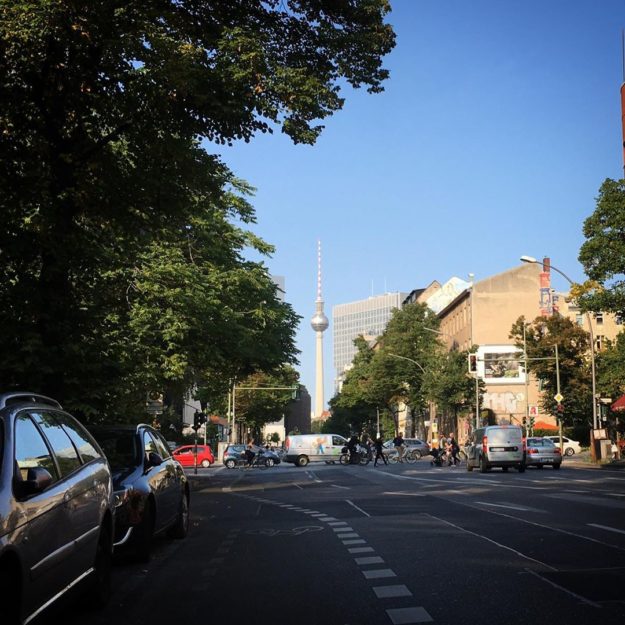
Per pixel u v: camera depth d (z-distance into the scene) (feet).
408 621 21.33
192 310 95.09
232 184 115.85
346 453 193.47
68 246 46.85
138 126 49.08
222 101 46.34
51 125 47.39
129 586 28.30
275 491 85.97
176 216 56.03
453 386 237.66
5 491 16.90
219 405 276.00
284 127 47.60
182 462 185.06
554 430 232.94
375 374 277.44
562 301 263.29
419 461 198.70
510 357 260.62
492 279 265.95
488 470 124.57
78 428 24.89
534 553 31.78
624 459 153.58
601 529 39.27
